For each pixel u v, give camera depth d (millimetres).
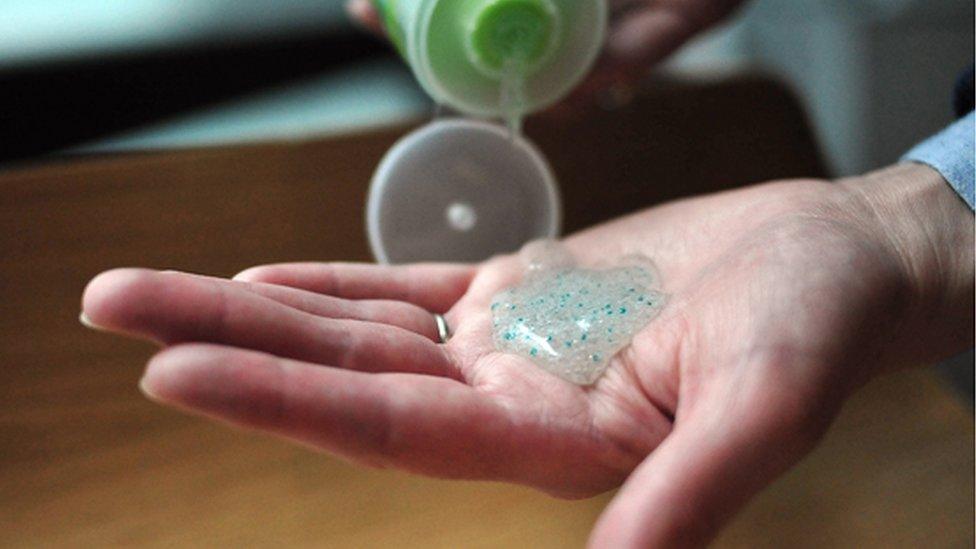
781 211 322
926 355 328
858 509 339
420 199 367
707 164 409
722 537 334
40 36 436
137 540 330
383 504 337
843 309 291
